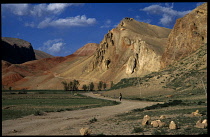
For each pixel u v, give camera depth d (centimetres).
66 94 12375
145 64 16562
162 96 6444
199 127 1456
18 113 3372
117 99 6894
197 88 6238
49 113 3425
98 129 1725
